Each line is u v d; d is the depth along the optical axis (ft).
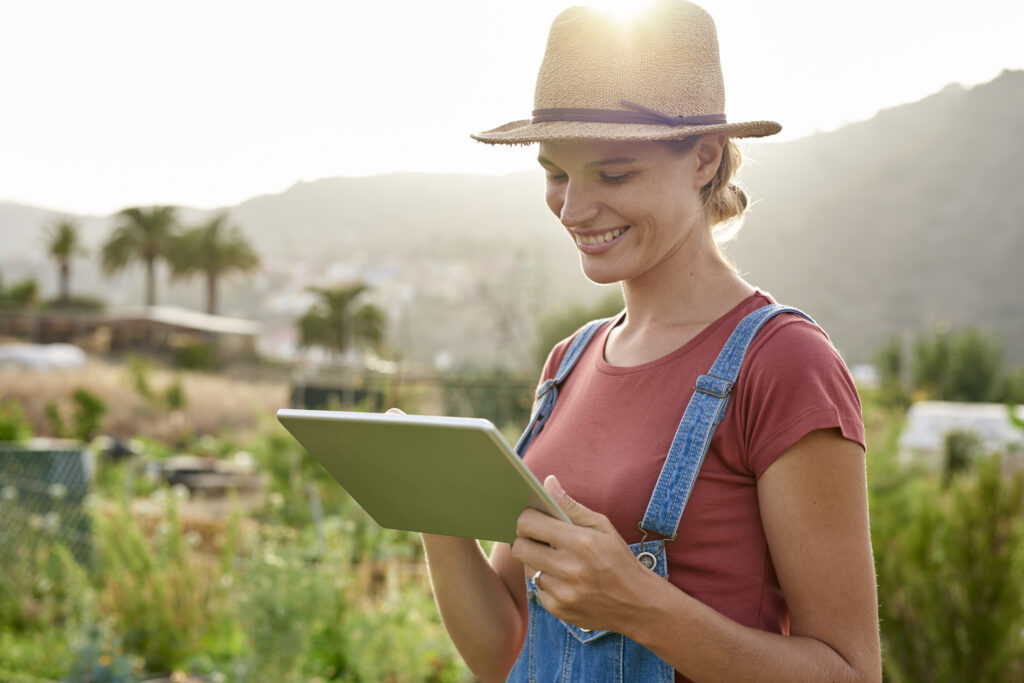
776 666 3.33
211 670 15.78
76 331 142.10
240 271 174.70
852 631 3.49
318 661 15.02
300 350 165.78
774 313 3.83
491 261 400.88
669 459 3.79
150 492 34.96
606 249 3.98
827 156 425.28
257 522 26.30
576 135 3.72
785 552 3.56
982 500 11.82
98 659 15.05
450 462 3.36
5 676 15.28
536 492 3.21
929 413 49.34
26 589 19.13
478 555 4.62
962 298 335.06
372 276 469.57
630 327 4.45
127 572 18.02
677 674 3.74
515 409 36.42
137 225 166.81
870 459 22.18
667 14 3.93
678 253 4.12
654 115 3.80
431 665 16.03
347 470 3.92
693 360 3.97
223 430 65.26
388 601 17.26
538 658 4.25
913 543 12.32
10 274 561.43
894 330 317.63
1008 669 11.19
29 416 59.57
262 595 13.99
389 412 3.49
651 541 3.78
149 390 71.97
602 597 3.24
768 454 3.57
